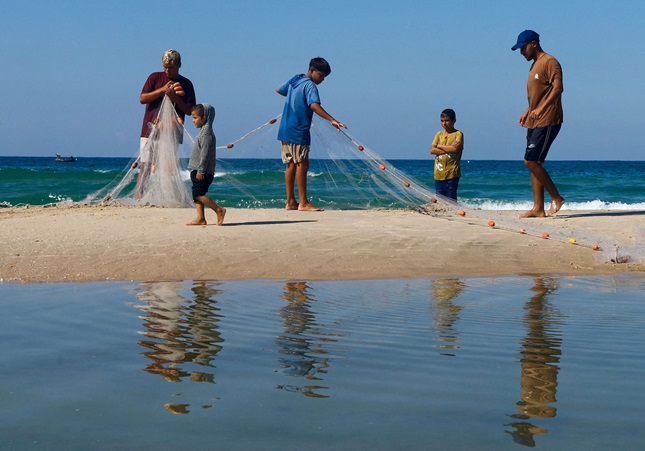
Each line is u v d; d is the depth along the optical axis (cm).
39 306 467
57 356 342
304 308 469
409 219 887
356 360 340
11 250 647
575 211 1070
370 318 439
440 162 1002
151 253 648
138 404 273
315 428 249
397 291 541
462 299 511
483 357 348
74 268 601
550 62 897
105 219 828
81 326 408
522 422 256
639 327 420
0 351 351
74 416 260
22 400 277
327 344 371
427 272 634
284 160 982
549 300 511
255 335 389
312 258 655
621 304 496
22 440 238
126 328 404
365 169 1052
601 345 374
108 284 555
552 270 661
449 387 298
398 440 238
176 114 1070
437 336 392
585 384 304
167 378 306
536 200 950
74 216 859
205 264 625
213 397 282
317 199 1441
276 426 250
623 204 1875
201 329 402
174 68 1059
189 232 737
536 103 916
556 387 299
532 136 925
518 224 859
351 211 988
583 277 627
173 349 357
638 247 732
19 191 1911
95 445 233
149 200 1088
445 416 262
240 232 743
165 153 1073
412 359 343
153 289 534
